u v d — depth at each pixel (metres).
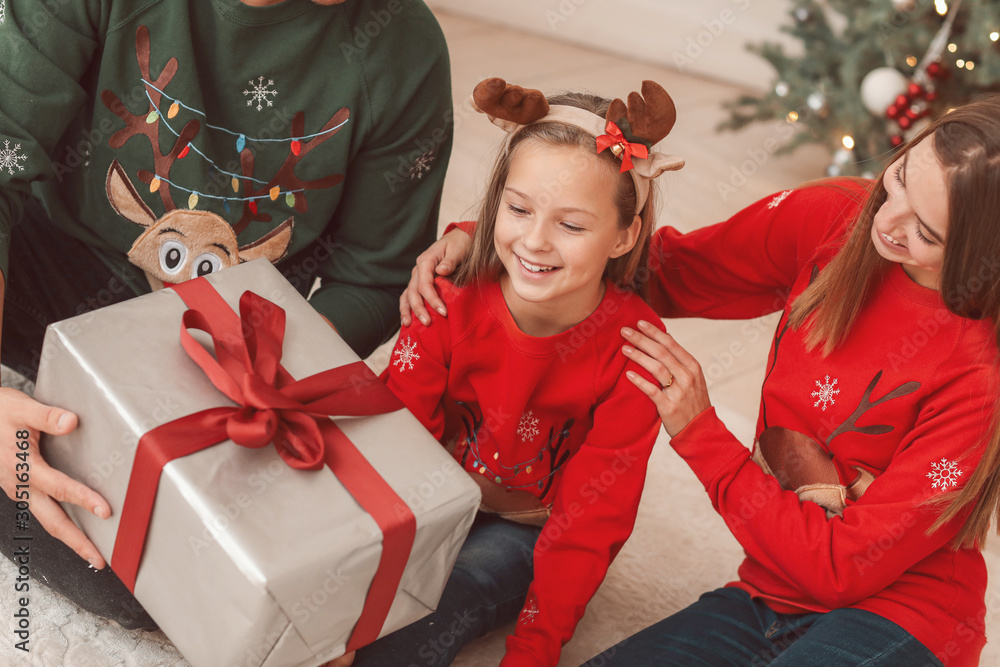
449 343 1.20
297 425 0.90
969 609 1.08
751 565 1.21
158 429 0.85
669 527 1.59
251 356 0.94
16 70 1.10
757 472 1.12
